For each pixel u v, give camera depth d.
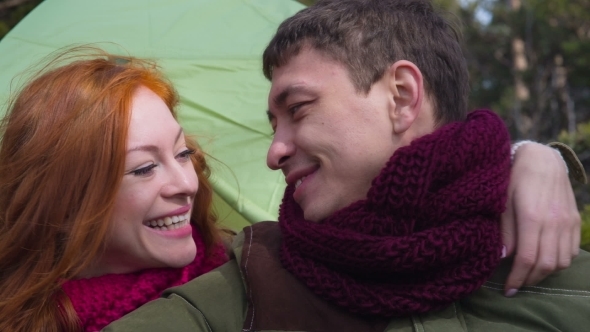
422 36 1.27
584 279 1.23
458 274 1.15
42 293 1.30
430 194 1.16
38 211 1.31
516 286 1.20
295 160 1.26
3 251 1.34
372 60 1.22
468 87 1.37
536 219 1.19
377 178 1.16
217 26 2.19
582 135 3.24
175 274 1.41
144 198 1.31
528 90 6.93
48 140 1.31
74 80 1.34
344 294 1.16
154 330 1.16
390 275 1.16
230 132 2.02
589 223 2.09
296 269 1.21
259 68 2.13
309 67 1.23
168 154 1.34
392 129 1.22
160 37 2.12
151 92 1.38
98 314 1.33
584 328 1.17
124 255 1.36
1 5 3.63
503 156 1.23
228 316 1.21
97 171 1.29
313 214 1.25
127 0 2.21
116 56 1.53
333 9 1.26
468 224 1.15
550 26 6.42
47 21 2.14
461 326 1.17
